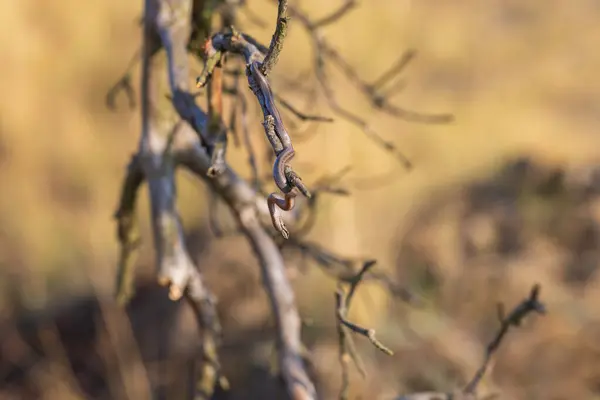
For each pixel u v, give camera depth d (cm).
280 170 109
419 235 628
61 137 670
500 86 934
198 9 176
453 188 700
